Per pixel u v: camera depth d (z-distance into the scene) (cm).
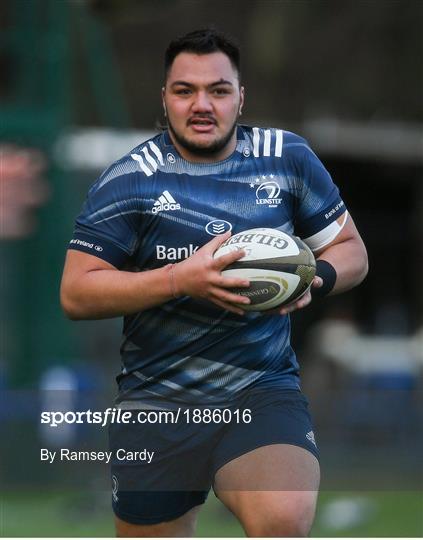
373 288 6706
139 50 6588
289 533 1539
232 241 1599
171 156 1675
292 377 1712
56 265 4259
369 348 5459
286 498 1545
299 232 1758
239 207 1659
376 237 6719
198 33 1644
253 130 1714
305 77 7031
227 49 1642
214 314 1659
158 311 1672
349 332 5791
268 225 1666
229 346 1677
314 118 6944
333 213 1731
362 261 1747
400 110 6988
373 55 7044
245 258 1573
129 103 6506
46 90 4341
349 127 6291
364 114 6988
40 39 4338
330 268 1700
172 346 1688
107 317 1648
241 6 6931
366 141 6269
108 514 3080
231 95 1641
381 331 6322
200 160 1667
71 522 2998
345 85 7038
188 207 1653
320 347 5728
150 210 1655
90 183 4497
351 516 2998
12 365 4169
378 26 7006
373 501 3381
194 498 1736
